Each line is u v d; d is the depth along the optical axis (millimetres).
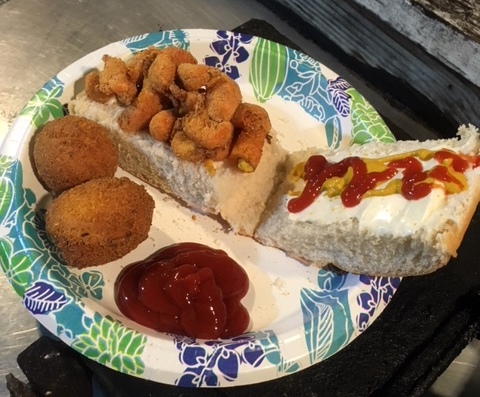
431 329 264
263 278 273
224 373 227
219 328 244
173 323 247
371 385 245
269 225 276
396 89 373
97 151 267
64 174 260
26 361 240
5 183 261
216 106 267
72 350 245
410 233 238
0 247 243
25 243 245
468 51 310
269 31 368
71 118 272
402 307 271
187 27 375
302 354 237
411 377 246
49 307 229
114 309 252
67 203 247
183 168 275
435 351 255
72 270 257
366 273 267
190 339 240
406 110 374
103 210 249
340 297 257
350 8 347
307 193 269
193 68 274
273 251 284
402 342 259
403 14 322
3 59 345
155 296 249
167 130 274
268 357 232
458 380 274
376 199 249
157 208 291
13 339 257
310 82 330
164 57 275
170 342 229
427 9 311
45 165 260
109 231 250
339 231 255
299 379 245
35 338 258
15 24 359
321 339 242
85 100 294
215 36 326
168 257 271
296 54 333
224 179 273
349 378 247
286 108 330
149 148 280
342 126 319
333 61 388
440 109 357
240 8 390
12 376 244
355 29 358
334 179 265
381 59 362
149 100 275
